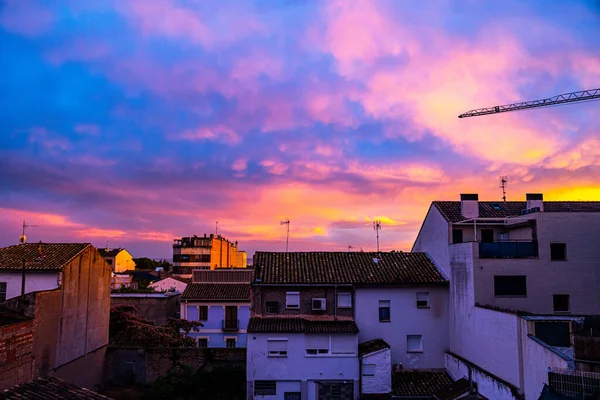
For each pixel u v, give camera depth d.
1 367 19.16
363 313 28.12
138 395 28.09
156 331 34.31
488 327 22.30
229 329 40.22
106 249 96.69
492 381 21.09
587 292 24.33
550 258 24.58
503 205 31.59
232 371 28.00
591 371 15.23
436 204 31.00
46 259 26.03
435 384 26.02
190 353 29.91
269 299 28.12
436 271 29.64
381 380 25.45
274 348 25.89
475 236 26.88
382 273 29.33
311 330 25.86
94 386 28.64
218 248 96.81
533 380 17.88
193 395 27.33
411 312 28.23
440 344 28.00
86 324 27.78
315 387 25.56
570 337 17.72
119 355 30.36
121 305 38.91
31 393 13.73
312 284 27.92
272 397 25.59
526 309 24.14
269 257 31.19
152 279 79.00
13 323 20.61
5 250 27.73
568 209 30.75
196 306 40.91
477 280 24.33
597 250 24.73
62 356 24.80
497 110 48.22
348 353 25.83
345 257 31.62
